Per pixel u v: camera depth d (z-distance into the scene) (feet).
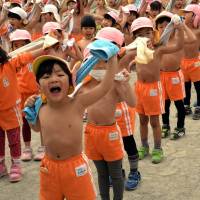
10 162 20.10
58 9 32.32
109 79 11.12
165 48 18.07
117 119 15.99
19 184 17.89
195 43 23.50
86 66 11.48
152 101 18.34
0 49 17.11
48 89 11.01
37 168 19.36
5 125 17.81
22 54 16.66
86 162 11.94
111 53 10.66
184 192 16.16
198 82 23.90
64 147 11.60
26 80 19.75
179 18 17.56
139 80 18.69
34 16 28.76
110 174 14.34
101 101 13.87
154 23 20.66
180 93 21.07
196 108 24.11
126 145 16.40
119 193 14.38
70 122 11.53
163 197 15.89
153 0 30.86
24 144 21.03
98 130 13.98
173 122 23.70
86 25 22.98
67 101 11.54
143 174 17.81
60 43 17.98
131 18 27.99
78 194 11.82
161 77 21.11
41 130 11.96
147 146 19.48
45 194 12.24
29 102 12.08
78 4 29.76
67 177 11.70
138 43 13.26
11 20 25.75
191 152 19.71
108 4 34.12
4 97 17.40
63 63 11.00
